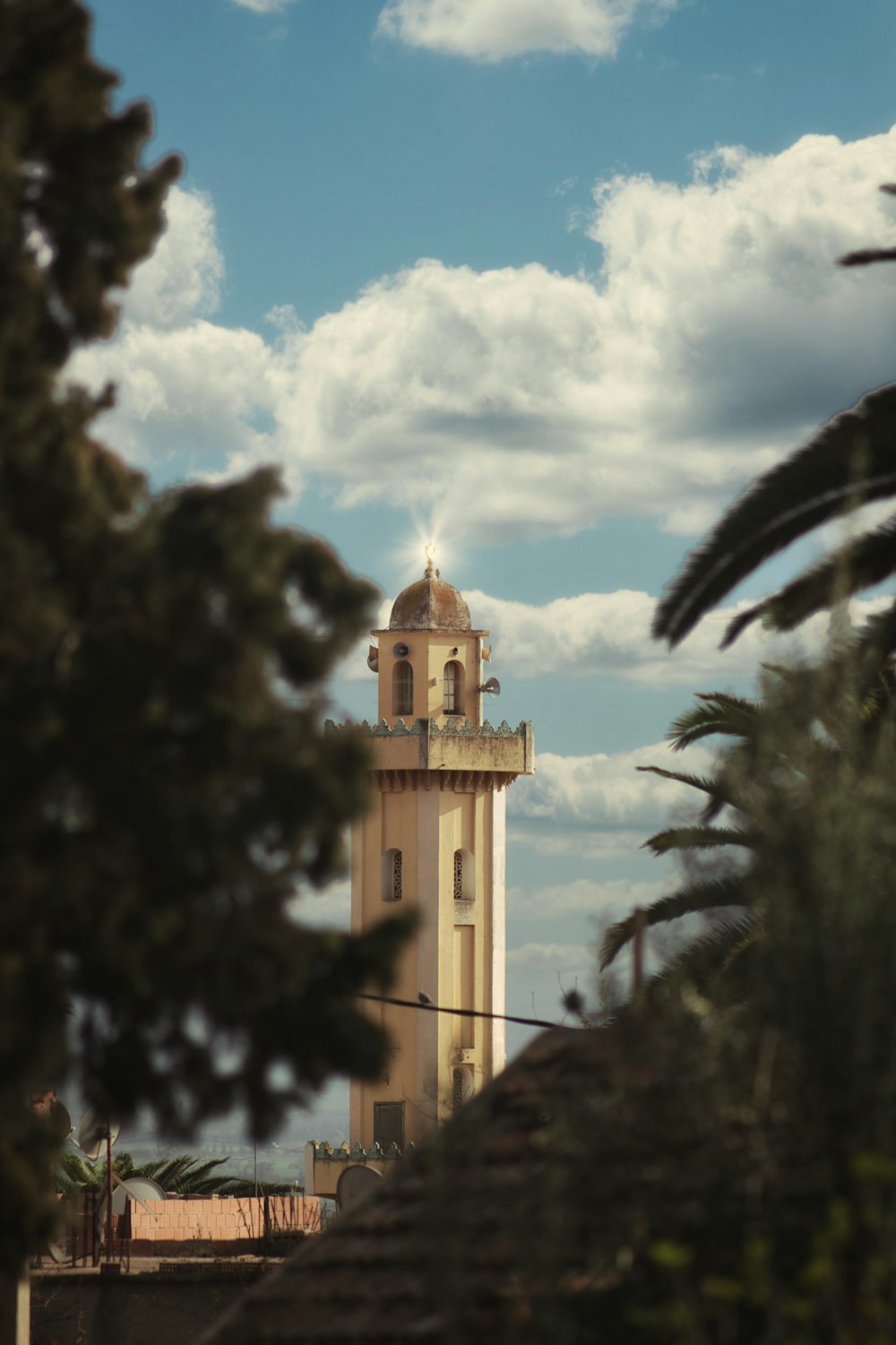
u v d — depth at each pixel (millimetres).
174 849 9016
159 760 9133
